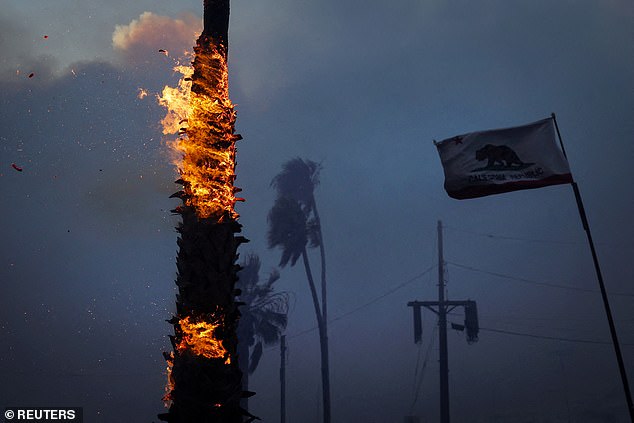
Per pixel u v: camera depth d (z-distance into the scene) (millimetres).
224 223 5754
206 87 6113
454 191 12094
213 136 5977
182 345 5535
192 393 5441
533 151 11945
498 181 11930
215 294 5594
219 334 5562
